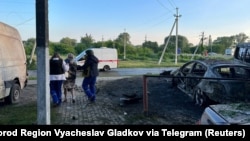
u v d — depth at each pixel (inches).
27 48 1923.0
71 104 387.9
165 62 2295.8
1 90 375.2
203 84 371.9
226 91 344.5
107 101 410.6
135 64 1894.7
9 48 414.0
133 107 358.6
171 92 463.5
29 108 369.7
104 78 797.2
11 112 346.9
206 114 186.7
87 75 395.5
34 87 612.4
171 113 333.1
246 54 493.0
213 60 422.9
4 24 405.7
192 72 424.5
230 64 393.4
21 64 458.9
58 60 372.8
